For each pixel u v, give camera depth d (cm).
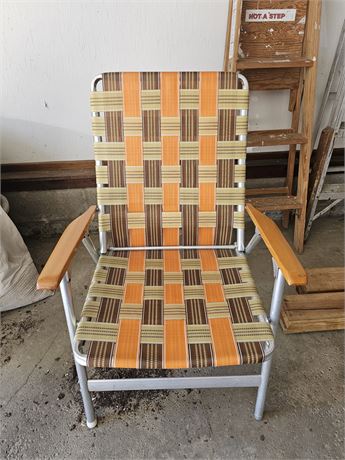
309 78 171
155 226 135
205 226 135
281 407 127
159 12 176
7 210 193
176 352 92
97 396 131
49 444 117
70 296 98
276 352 147
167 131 125
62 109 198
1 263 155
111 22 176
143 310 106
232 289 114
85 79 190
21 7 169
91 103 122
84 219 117
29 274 169
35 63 183
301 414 125
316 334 154
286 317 153
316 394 131
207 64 192
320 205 238
